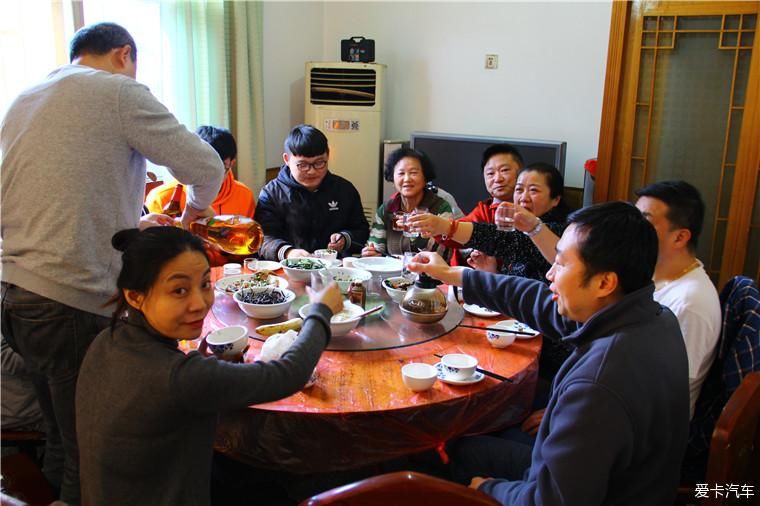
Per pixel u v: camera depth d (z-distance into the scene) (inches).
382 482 36.8
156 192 107.3
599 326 46.3
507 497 48.9
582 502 42.6
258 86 149.2
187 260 44.2
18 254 62.6
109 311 65.5
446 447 64.4
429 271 69.8
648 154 132.4
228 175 114.4
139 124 64.6
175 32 127.9
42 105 62.5
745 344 62.3
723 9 120.2
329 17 181.8
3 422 70.9
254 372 45.4
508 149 102.6
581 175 162.1
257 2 146.2
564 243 47.8
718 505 47.3
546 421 48.1
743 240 126.3
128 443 44.1
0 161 65.2
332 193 115.0
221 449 58.2
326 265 88.9
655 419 44.6
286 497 78.5
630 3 127.0
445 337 70.2
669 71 127.6
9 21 95.9
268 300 73.0
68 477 65.2
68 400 65.2
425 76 174.1
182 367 42.9
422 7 170.7
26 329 63.0
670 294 65.6
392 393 57.6
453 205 113.3
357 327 71.2
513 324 73.5
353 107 162.9
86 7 110.5
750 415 50.2
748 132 122.4
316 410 54.4
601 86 156.0
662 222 65.0
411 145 165.8
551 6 157.2
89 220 62.7
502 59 164.9
